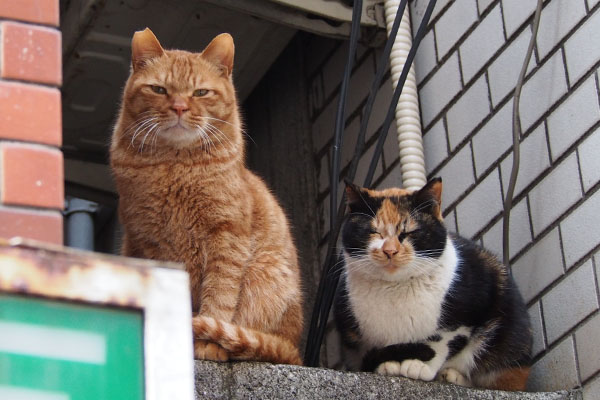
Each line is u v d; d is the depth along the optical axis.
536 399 3.04
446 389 2.88
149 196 3.21
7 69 1.57
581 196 3.33
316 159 4.68
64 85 4.44
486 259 3.38
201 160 3.23
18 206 1.50
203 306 3.11
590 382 3.17
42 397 1.15
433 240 3.22
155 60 3.40
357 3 3.86
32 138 1.54
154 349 1.21
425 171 4.01
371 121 4.33
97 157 4.84
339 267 3.57
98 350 1.19
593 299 3.22
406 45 4.11
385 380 2.79
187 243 3.18
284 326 3.30
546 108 3.54
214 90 3.36
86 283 1.20
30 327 1.17
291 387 2.63
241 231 3.20
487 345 3.27
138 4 4.05
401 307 3.19
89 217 4.87
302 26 4.17
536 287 3.45
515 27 3.75
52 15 1.64
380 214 3.27
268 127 4.93
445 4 4.13
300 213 4.62
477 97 3.86
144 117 3.29
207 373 2.56
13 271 1.17
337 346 4.18
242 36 4.36
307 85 4.84
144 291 1.23
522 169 3.59
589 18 3.44
